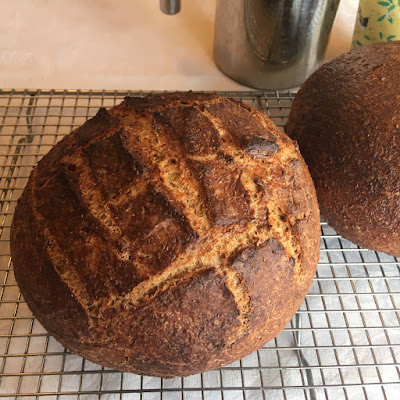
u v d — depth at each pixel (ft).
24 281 0.93
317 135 1.17
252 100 1.60
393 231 1.10
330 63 1.28
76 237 0.87
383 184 1.08
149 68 1.78
